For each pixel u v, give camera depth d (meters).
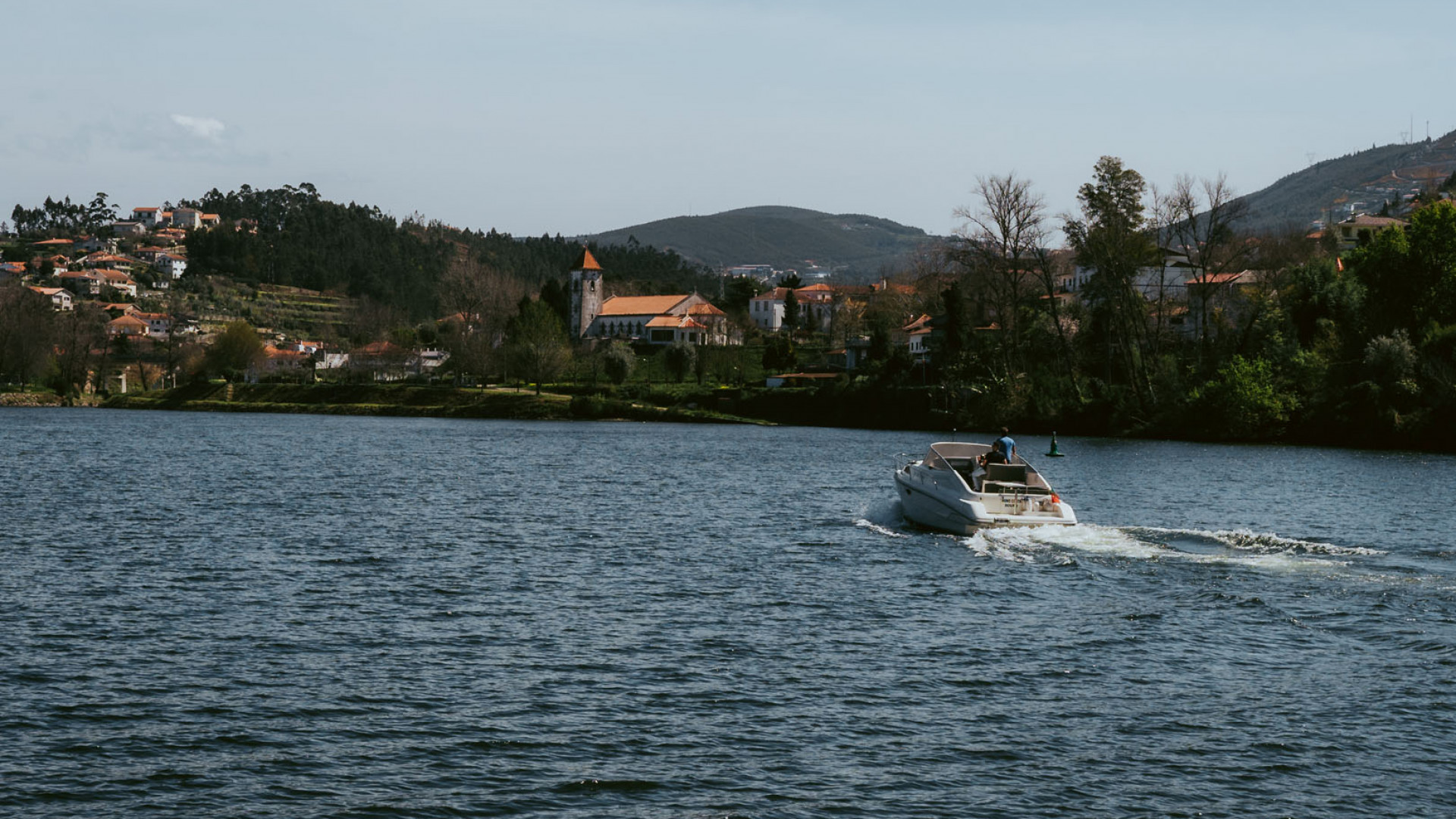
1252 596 33.59
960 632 29.83
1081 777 20.31
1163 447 104.44
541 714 23.34
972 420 138.12
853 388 159.62
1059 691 24.94
